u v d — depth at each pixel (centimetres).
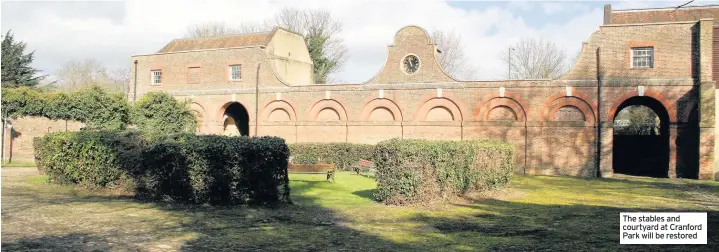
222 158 1371
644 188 2153
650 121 4506
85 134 1719
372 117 3275
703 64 2619
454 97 3078
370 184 2231
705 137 2567
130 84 4047
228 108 3878
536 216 1348
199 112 3781
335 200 1639
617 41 2797
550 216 1351
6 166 2720
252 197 1383
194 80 3809
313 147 3188
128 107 3284
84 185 1692
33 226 1016
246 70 3641
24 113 2961
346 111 3328
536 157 2903
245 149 1374
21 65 4547
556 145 2872
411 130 3161
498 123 2981
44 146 1878
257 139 1438
